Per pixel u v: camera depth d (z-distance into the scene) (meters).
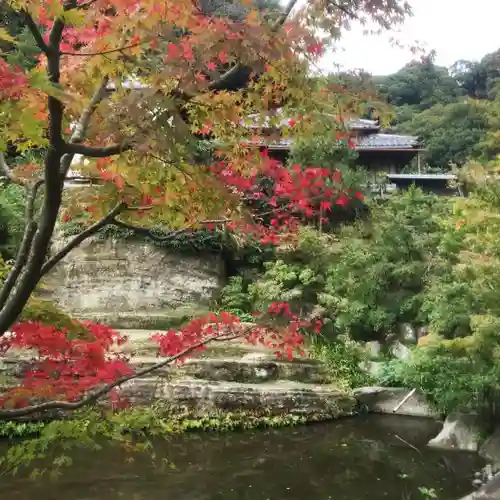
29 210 3.48
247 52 2.60
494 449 8.38
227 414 9.97
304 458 8.30
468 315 8.93
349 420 10.84
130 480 6.96
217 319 4.41
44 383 3.70
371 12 3.07
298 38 2.85
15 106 2.27
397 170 22.86
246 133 3.58
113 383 3.50
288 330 4.59
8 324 3.06
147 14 2.50
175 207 3.48
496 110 14.88
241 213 3.59
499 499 6.11
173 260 16.16
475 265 7.52
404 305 12.81
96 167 3.47
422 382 9.32
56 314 4.02
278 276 14.60
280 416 10.30
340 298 13.64
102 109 2.78
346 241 14.59
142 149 2.44
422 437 9.61
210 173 3.16
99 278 15.54
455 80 40.78
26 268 3.07
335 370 12.26
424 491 6.84
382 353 13.17
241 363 11.08
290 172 4.19
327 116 3.41
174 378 10.34
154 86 2.58
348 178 14.08
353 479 7.37
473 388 8.32
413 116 34.75
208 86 2.83
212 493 6.70
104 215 3.54
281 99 3.28
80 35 2.89
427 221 13.72
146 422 3.75
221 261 16.92
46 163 2.75
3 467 7.06
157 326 14.41
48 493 6.38
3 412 3.15
